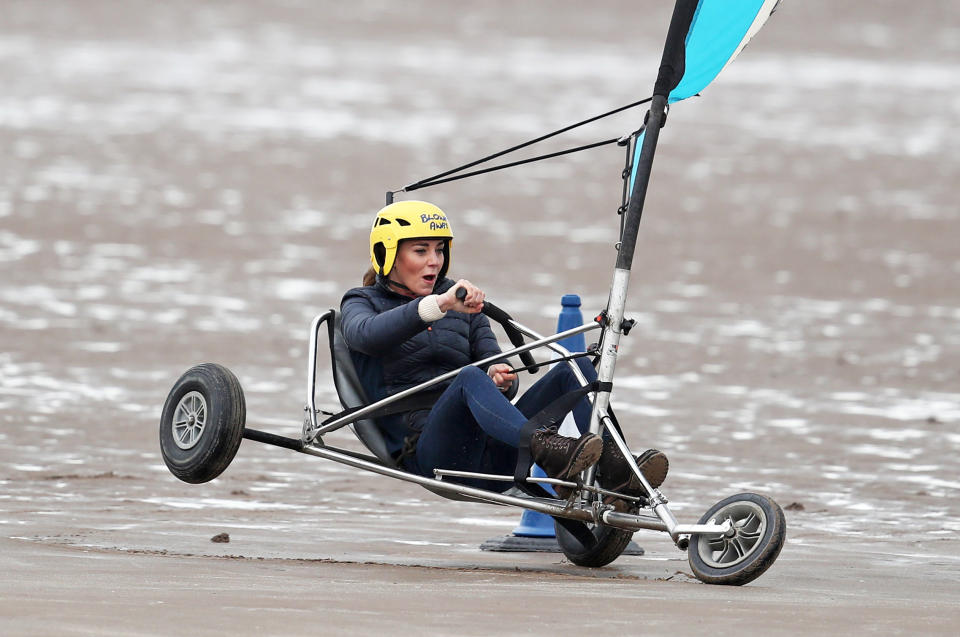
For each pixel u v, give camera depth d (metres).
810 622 18.80
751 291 82.38
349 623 17.73
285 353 59.72
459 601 19.88
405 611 18.81
